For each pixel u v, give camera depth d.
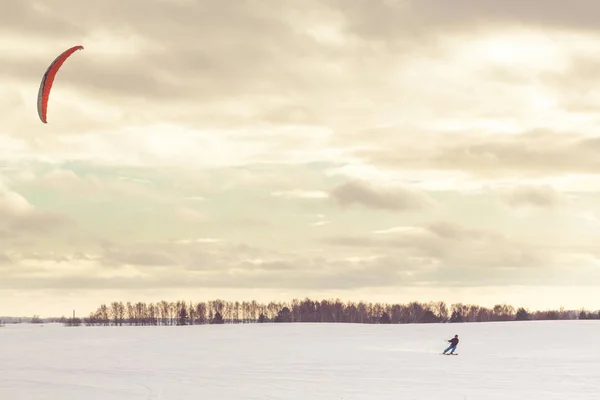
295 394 29.50
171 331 91.50
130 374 38.38
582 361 45.69
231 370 40.41
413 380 34.78
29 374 38.62
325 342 67.69
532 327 82.81
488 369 40.53
